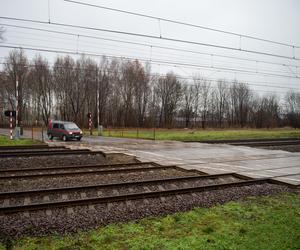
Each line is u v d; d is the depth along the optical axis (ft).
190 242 16.83
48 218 20.62
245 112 312.71
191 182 33.88
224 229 19.07
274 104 313.32
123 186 30.68
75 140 97.96
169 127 268.00
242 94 310.24
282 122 316.60
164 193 27.14
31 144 78.13
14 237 17.79
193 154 61.41
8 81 224.33
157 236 17.93
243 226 19.49
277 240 16.96
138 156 56.34
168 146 78.84
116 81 246.68
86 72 231.71
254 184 33.12
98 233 18.31
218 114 307.37
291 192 29.63
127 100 252.21
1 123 241.76
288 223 19.92
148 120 267.39
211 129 228.02
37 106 244.22
